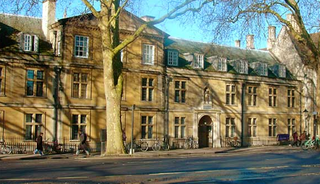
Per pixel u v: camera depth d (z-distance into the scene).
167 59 39.28
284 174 15.12
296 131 49.16
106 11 27.06
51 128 32.41
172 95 39.03
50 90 32.66
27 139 31.59
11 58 31.20
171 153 30.38
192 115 40.09
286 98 48.66
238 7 27.67
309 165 18.81
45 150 31.58
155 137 37.44
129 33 36.56
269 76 47.09
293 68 50.94
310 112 49.72
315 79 49.94
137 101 36.72
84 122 34.03
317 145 35.91
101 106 34.75
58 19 36.94
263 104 46.34
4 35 32.31
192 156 27.64
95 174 14.99
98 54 34.88
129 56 36.53
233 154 30.11
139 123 36.66
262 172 15.76
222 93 42.72
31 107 31.80
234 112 43.41
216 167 17.75
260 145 45.12
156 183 12.56
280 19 30.61
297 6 29.81
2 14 34.75
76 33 33.88
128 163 20.08
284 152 32.25
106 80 27.38
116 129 27.41
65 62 33.19
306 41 31.47
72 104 33.34
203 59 41.50
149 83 37.75
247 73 45.09
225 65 43.09
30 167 18.09
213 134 41.66
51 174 15.02
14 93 31.28
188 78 40.16
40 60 32.34
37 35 33.94
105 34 26.91
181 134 39.31
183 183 12.59
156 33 38.16
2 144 30.42
